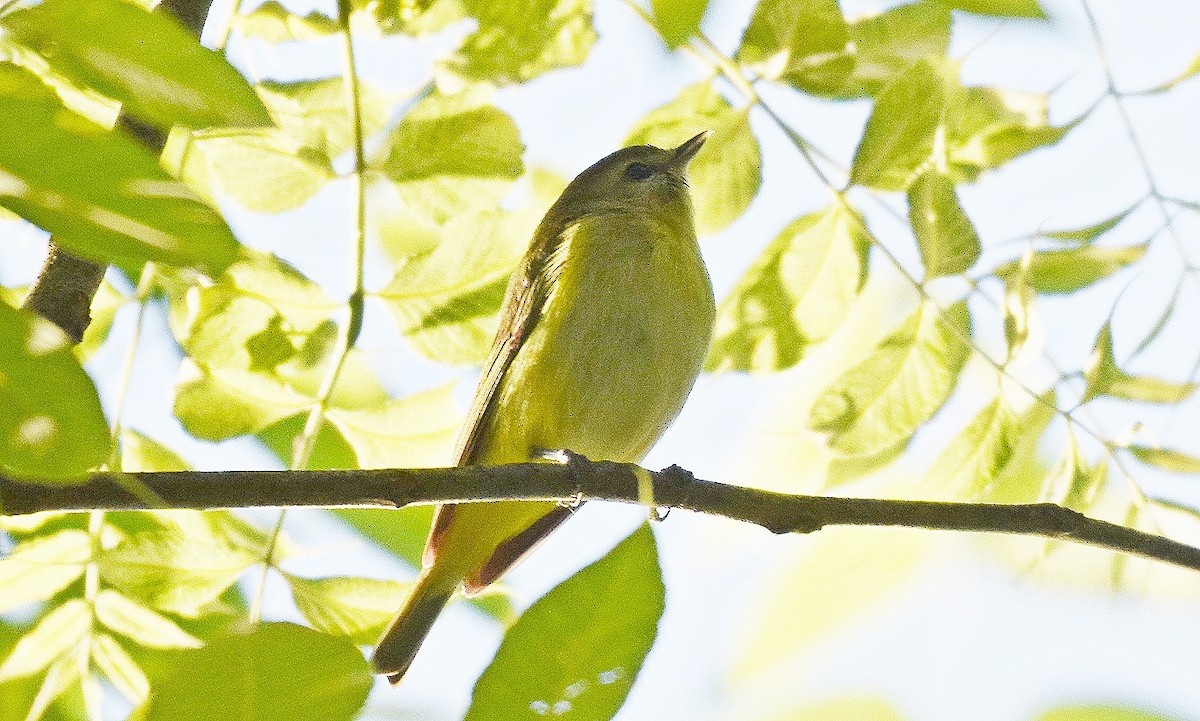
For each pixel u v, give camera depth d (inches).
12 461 174.6
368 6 343.3
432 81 343.6
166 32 178.7
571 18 343.6
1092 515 324.8
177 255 168.6
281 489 262.2
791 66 339.6
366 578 323.9
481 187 338.3
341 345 334.6
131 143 168.4
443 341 342.3
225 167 334.6
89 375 177.2
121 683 312.8
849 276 346.3
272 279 331.0
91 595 316.8
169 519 335.3
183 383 330.0
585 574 191.6
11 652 311.1
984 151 346.3
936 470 329.4
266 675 178.5
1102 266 327.3
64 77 191.9
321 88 336.2
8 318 174.2
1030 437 333.4
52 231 166.7
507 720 188.1
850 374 333.4
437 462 341.1
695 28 210.7
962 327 333.1
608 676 189.3
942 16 334.0
